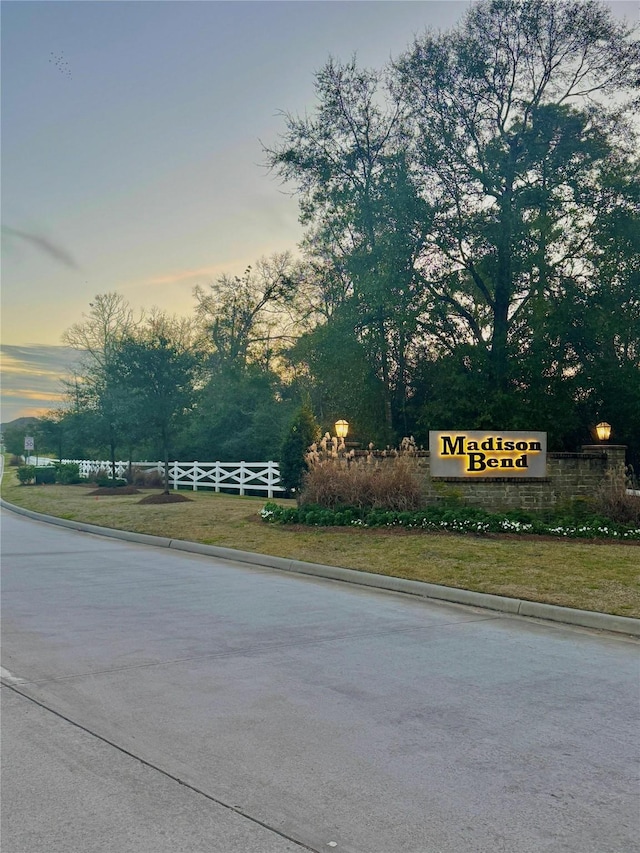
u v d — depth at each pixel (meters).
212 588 10.65
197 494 28.55
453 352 28.38
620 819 3.84
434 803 3.99
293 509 16.88
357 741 4.85
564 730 5.12
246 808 3.90
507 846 3.56
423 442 28.86
